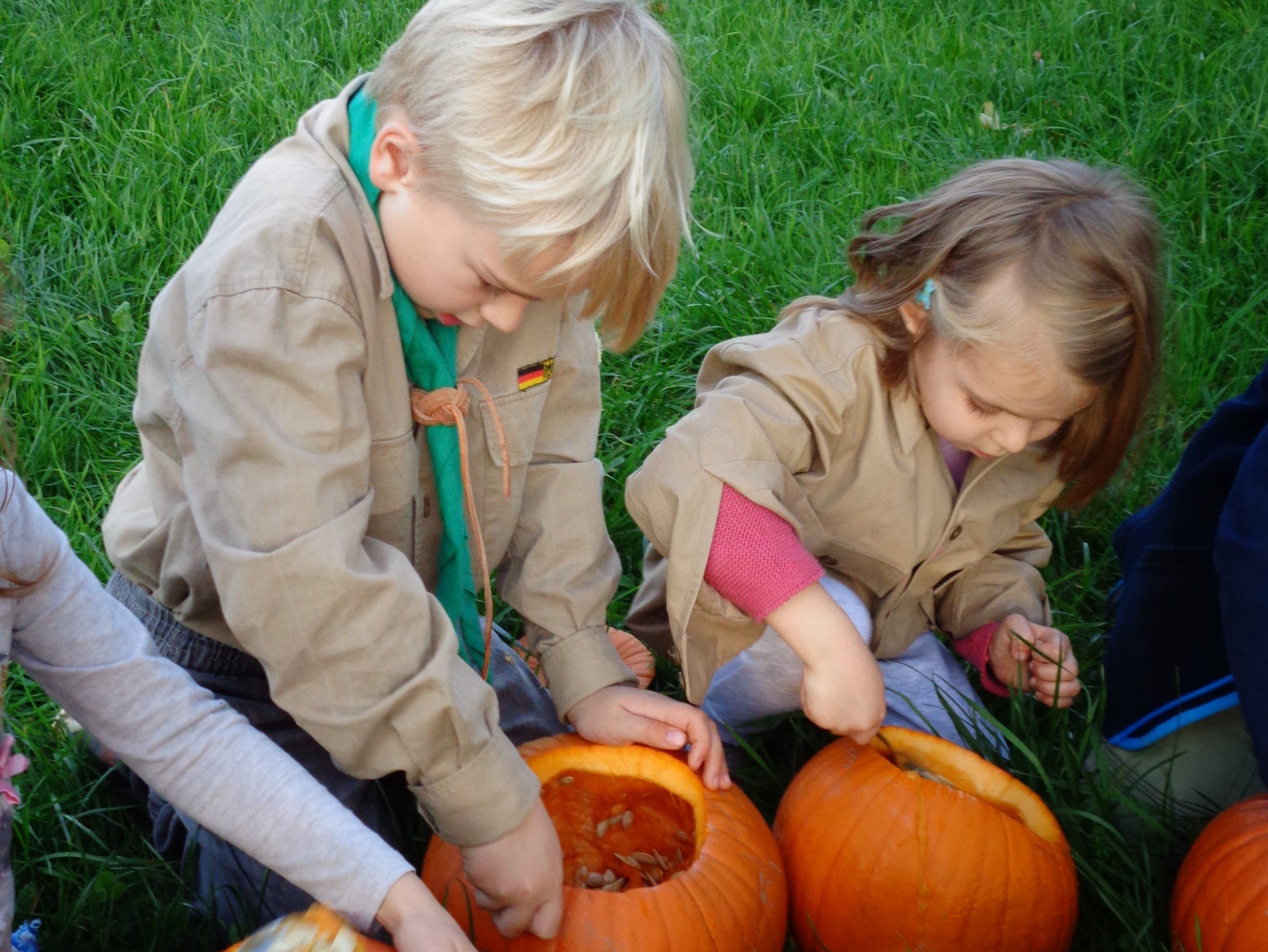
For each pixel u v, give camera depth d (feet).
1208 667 6.81
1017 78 14.19
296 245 5.00
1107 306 6.03
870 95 13.85
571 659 6.22
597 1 5.08
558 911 5.11
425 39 5.06
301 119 5.54
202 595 5.82
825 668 6.11
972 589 7.55
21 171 10.89
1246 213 12.03
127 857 6.22
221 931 5.82
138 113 11.78
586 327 6.58
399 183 5.12
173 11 14.07
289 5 14.15
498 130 4.79
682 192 5.29
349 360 5.12
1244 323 10.40
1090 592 8.50
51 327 9.50
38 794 6.26
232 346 4.92
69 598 4.88
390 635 5.02
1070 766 6.66
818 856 5.75
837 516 7.01
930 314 6.30
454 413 5.74
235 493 4.97
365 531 5.18
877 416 6.75
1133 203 6.33
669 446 6.48
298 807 4.81
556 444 6.57
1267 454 5.97
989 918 5.50
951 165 12.50
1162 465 9.23
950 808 5.62
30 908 5.76
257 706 6.21
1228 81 13.89
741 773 6.89
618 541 8.47
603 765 5.85
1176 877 6.00
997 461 6.98
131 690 4.91
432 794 5.14
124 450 8.80
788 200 11.80
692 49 14.15
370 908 4.62
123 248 10.23
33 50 12.48
